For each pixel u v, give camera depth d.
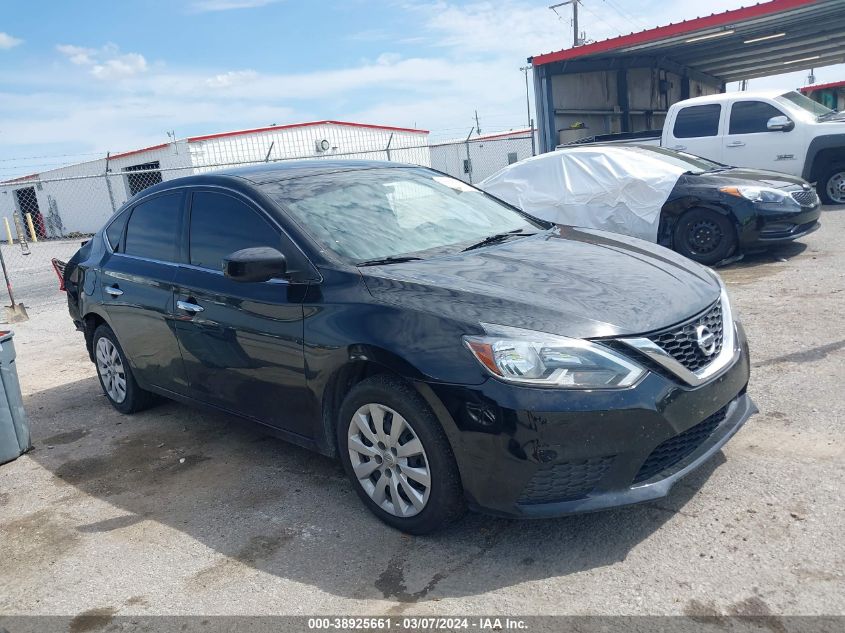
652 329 2.93
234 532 3.48
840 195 11.66
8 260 20.69
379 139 28.06
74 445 4.89
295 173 4.29
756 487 3.29
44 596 3.11
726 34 17.81
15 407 4.73
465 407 2.86
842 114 11.59
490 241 3.97
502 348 2.83
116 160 27.09
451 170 28.67
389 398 3.12
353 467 3.42
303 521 3.51
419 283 3.23
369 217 3.95
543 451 2.76
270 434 3.95
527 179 9.29
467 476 2.94
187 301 4.20
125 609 2.95
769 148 11.41
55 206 31.86
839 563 2.70
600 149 9.00
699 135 11.99
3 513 3.96
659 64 22.27
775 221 7.75
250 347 3.78
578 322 2.89
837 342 5.06
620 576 2.79
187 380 4.41
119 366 5.29
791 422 3.90
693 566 2.79
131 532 3.60
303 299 3.49
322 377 3.40
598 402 2.75
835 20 17.69
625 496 2.84
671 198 8.17
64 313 10.12
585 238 4.12
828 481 3.26
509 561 2.98
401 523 3.25
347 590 2.91
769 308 6.13
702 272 3.65
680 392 2.91
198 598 2.97
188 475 4.21
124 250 4.97
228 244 4.04
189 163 24.09
